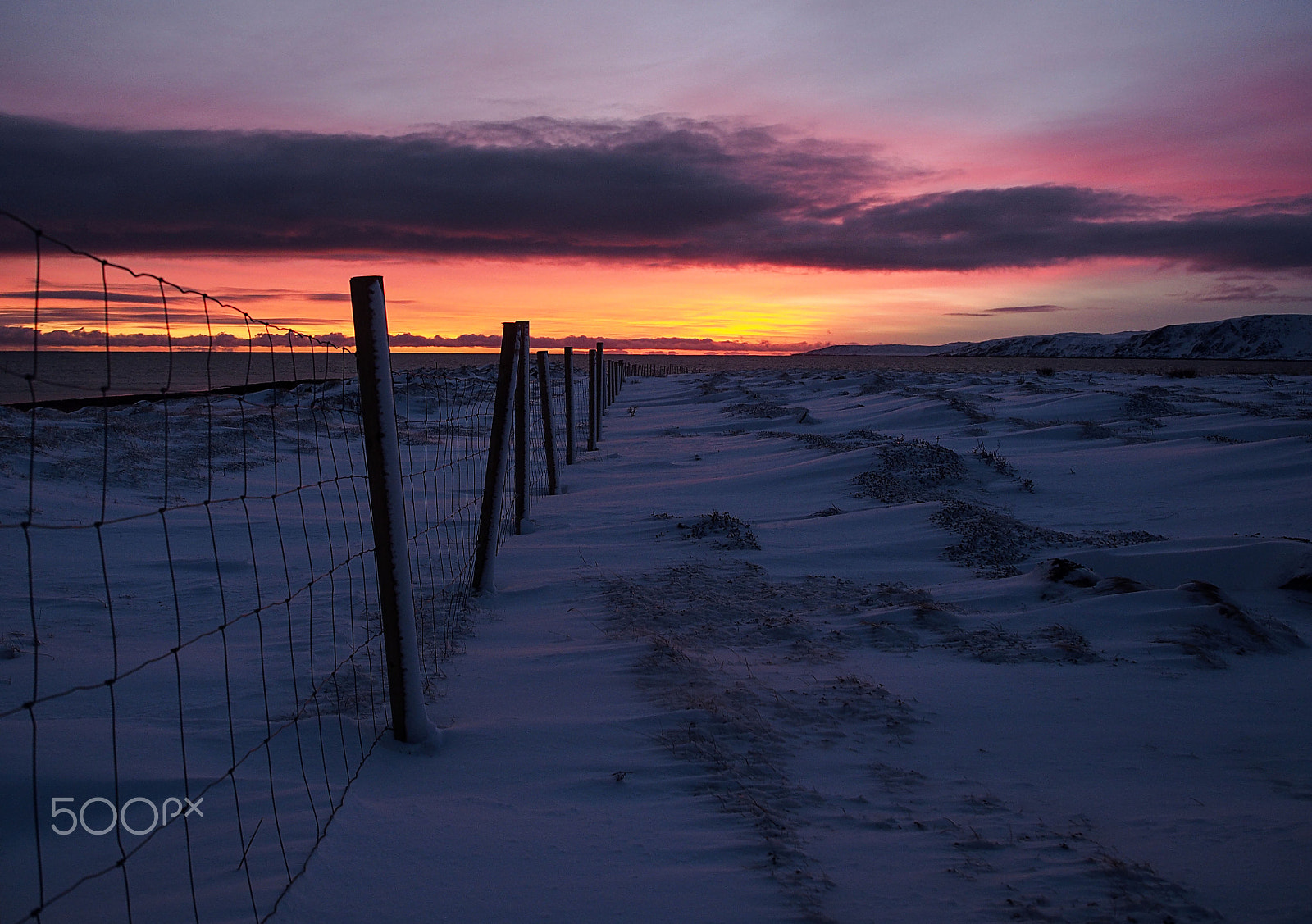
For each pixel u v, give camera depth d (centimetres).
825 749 462
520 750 453
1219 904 302
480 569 830
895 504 1334
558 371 5488
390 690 457
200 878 316
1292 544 877
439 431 2309
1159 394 3288
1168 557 897
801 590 837
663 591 814
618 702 529
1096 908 299
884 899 307
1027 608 779
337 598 782
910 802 399
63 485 1249
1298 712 529
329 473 1645
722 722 486
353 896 307
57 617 689
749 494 1516
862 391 3994
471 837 354
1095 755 461
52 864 321
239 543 1016
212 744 436
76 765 387
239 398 345
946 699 545
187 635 654
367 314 443
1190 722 512
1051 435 2156
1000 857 341
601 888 314
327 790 394
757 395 3884
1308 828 365
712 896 308
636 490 1560
